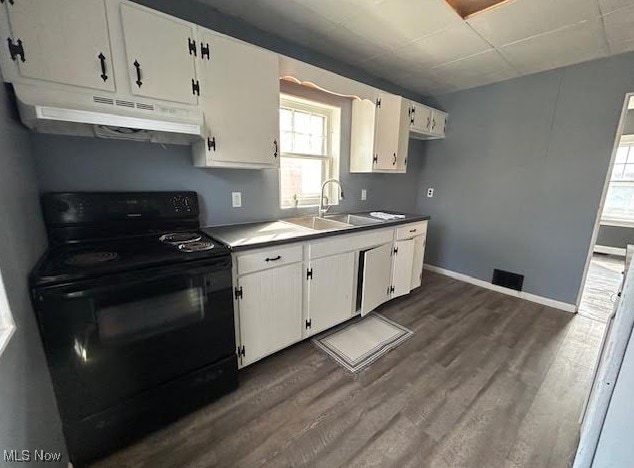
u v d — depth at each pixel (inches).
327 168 110.6
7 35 41.5
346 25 77.4
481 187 129.0
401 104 110.6
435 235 149.6
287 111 96.1
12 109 43.8
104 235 62.1
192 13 68.4
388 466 49.1
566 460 50.2
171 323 53.0
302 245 74.6
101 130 58.6
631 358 25.9
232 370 63.8
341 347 83.0
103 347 46.2
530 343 86.4
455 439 54.2
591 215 101.5
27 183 48.3
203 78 61.3
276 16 73.6
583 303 116.8
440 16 72.0
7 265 34.1
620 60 91.3
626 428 26.6
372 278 94.2
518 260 120.8
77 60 47.3
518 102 114.1
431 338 88.5
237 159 69.4
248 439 53.6
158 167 70.1
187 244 60.5
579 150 101.8
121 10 50.3
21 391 33.4
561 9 68.2
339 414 59.6
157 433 54.6
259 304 68.2
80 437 46.4
